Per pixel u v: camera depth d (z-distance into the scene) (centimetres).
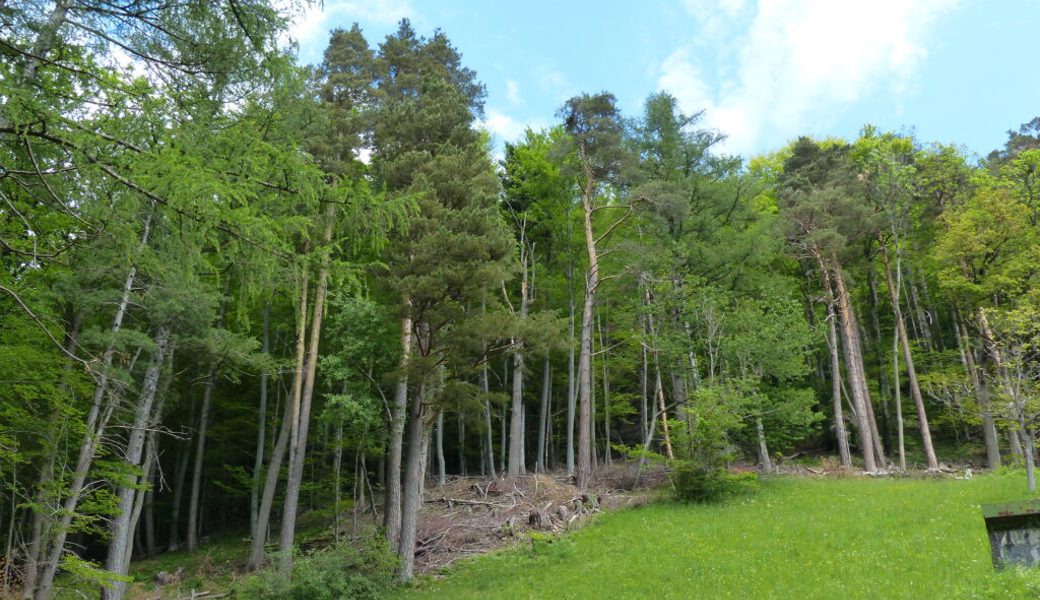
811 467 2920
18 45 566
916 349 3428
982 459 3073
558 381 3566
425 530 1986
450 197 1794
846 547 1338
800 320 2583
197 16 605
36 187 559
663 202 2475
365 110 2220
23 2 561
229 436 3119
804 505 1839
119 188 507
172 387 2175
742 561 1332
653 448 3347
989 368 2673
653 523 1800
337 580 1469
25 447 1265
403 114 2034
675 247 2619
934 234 3200
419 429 1759
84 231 584
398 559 1595
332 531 2261
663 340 2511
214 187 491
